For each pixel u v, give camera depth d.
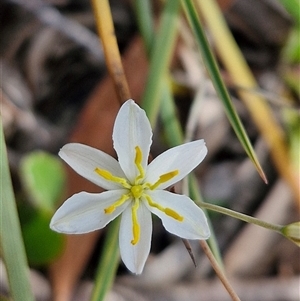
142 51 0.22
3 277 0.21
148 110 0.20
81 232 0.18
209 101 0.24
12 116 0.23
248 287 0.23
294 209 0.23
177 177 0.18
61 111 0.24
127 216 0.18
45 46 0.24
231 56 0.23
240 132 0.19
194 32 0.19
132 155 0.18
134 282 0.22
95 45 0.24
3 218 0.18
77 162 0.18
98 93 0.22
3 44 0.24
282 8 0.25
